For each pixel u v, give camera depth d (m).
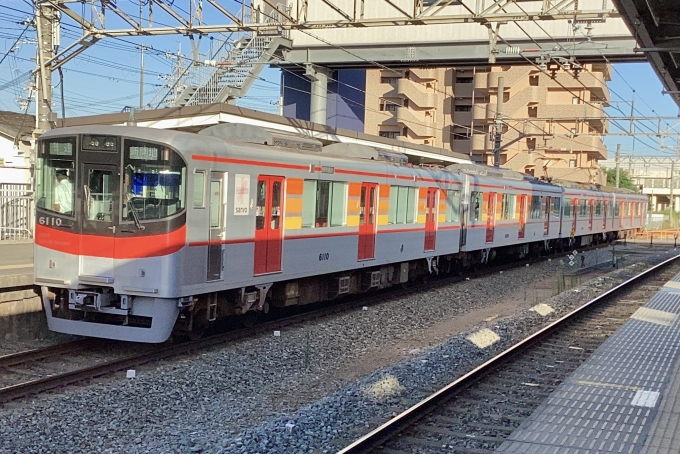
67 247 9.93
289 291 12.91
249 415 7.44
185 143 9.62
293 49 27.77
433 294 17.11
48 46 17.89
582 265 25.33
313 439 6.28
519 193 24.97
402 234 16.42
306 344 10.96
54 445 6.31
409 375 8.74
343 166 13.69
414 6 13.27
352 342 11.41
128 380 8.54
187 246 9.68
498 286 19.34
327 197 13.30
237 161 10.66
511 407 7.47
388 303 15.37
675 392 7.62
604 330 12.25
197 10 14.77
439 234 18.56
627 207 43.84
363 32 27.20
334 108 29.89
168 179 9.55
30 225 18.77
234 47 24.55
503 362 9.41
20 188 19.36
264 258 11.54
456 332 12.61
